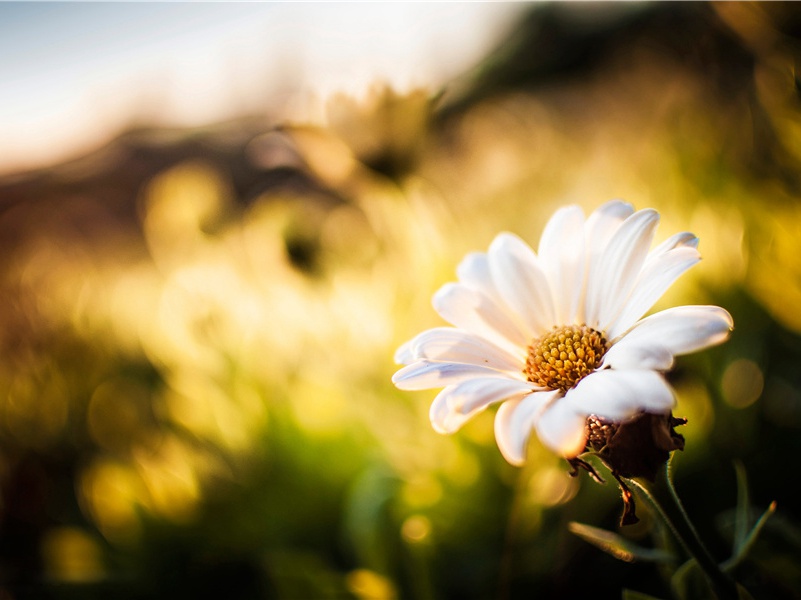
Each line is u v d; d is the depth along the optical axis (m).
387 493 0.25
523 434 0.12
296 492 0.29
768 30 0.24
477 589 0.24
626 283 0.14
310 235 0.33
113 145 1.09
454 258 0.31
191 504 0.30
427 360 0.14
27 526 0.37
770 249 0.25
